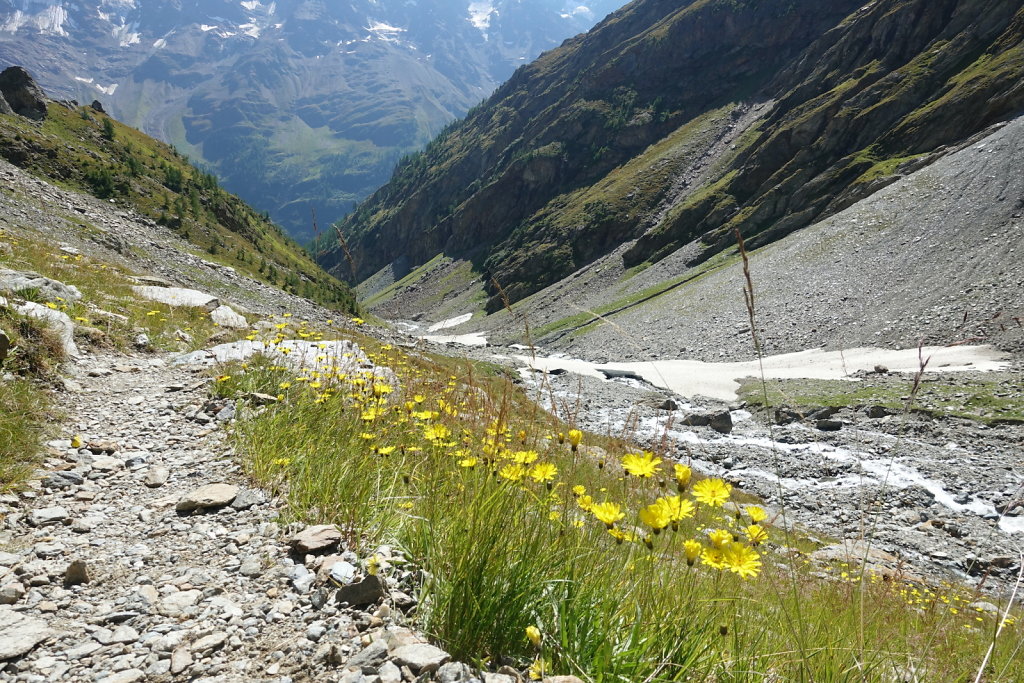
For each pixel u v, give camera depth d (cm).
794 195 10750
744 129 16212
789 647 269
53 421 665
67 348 893
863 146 10769
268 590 350
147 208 7394
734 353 6462
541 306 13175
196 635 309
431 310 18088
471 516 304
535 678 246
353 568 355
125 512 479
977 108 9219
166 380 898
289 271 8831
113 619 328
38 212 4322
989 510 2238
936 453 2841
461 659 272
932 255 6278
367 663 263
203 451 622
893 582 538
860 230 7838
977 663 368
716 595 257
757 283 7950
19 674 279
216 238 7856
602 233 15500
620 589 278
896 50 12112
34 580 366
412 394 598
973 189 6906
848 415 3506
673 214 13350
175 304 1762
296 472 508
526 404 418
